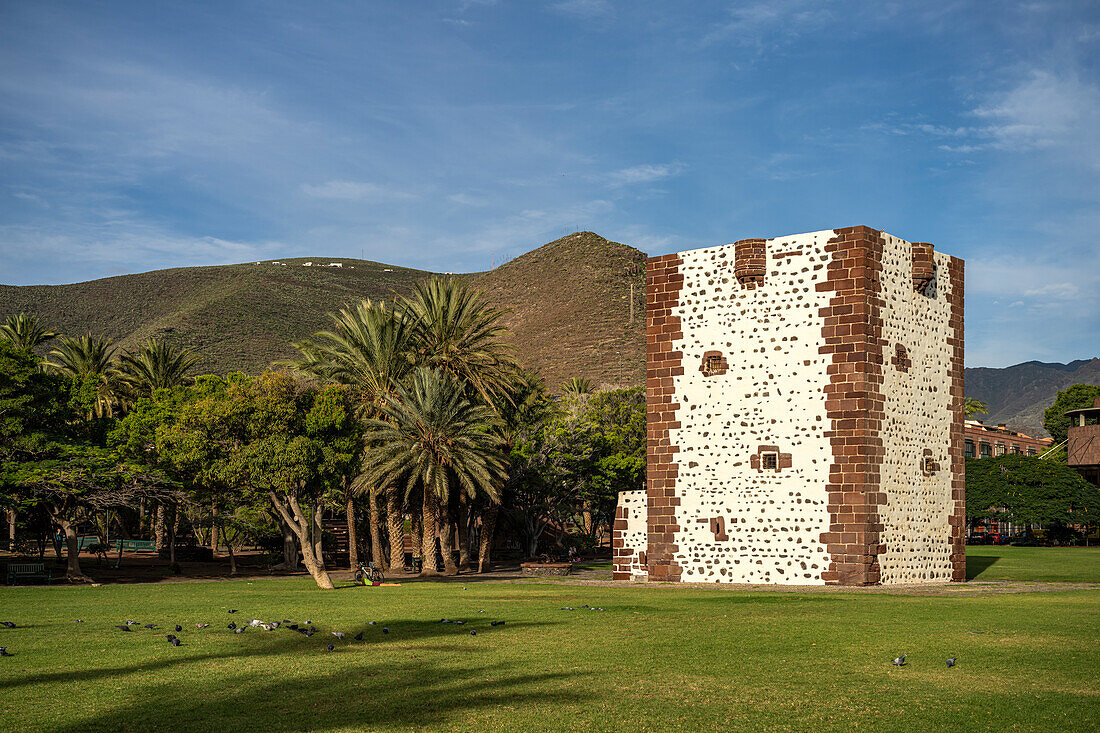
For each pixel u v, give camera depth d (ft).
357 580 147.64
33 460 157.38
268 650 61.00
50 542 269.85
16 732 39.45
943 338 142.61
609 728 40.09
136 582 158.40
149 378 256.32
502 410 209.56
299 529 136.98
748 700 45.01
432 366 195.52
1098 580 138.82
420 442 177.27
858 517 127.85
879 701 44.47
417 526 220.02
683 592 119.55
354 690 47.62
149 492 164.04
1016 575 149.28
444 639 66.49
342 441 152.05
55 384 166.50
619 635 68.23
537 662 55.88
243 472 143.13
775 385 135.23
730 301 139.44
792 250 135.64
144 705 44.29
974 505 304.91
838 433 130.21
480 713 42.65
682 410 141.90
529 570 182.50
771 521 133.90
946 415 141.49
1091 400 407.44
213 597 111.86
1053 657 55.98
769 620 77.71
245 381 152.66
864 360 129.18
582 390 346.54
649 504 143.54
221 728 40.06
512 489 225.97
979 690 46.78
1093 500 291.58
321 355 198.80
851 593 114.32
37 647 62.28
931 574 135.74
